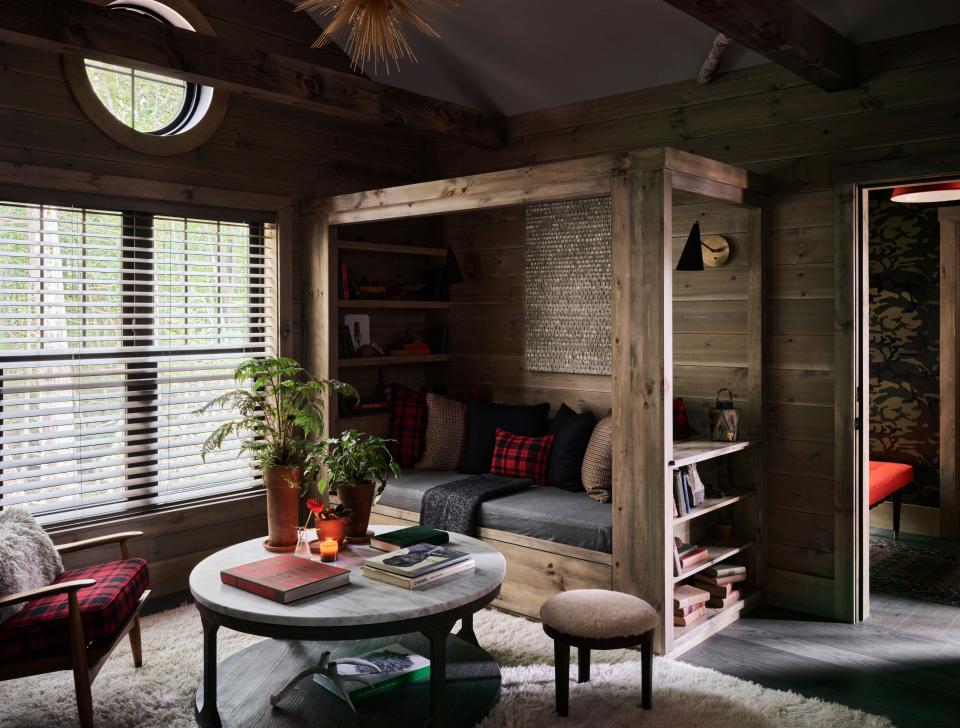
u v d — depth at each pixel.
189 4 4.14
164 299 4.34
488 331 5.31
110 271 4.03
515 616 3.92
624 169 3.41
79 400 3.97
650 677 2.93
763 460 4.14
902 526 5.80
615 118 4.64
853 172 3.80
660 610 3.40
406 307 5.20
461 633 3.48
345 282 4.95
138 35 3.15
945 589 4.47
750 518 4.18
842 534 3.94
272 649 3.33
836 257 3.89
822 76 3.63
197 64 3.35
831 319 3.96
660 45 4.14
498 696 2.99
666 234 3.32
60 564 3.12
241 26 4.44
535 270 4.96
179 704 2.95
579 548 3.69
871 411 6.01
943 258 5.56
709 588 3.91
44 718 2.85
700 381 4.38
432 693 2.64
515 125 5.10
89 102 3.89
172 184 4.23
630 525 3.48
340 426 4.83
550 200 3.74
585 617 2.85
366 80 4.11
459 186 4.02
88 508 4.10
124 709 2.92
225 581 2.83
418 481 4.54
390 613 2.54
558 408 4.95
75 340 3.92
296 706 2.83
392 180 5.43
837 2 3.49
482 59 4.68
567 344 4.82
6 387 3.75
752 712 2.91
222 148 4.47
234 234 4.64
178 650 3.45
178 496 4.41
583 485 4.29
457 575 2.92
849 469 3.91
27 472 3.82
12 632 2.63
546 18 4.18
